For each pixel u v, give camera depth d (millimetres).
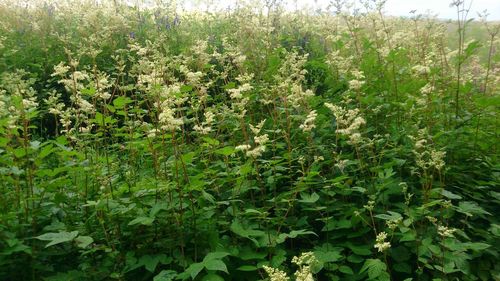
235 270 4152
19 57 8391
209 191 4883
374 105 6008
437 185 5000
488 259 4613
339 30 9234
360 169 4973
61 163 4891
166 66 5918
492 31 6770
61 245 4148
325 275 4391
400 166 5250
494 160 5559
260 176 5219
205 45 6570
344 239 4742
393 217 4109
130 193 4574
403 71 6652
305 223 4648
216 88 7832
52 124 7676
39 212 4074
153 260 3977
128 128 5133
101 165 4805
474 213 4938
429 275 4434
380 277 3850
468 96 6328
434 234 4484
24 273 3926
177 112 5684
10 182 4289
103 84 5535
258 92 6527
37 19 10078
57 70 4867
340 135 5176
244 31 8188
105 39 8211
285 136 5094
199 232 4273
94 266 4012
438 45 7168
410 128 5531
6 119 3834
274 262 4078
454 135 5441
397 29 9211
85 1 11000
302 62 6539
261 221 4547
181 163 4559
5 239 3727
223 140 5977
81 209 4566
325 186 4824
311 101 6059
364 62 6461
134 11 10289
